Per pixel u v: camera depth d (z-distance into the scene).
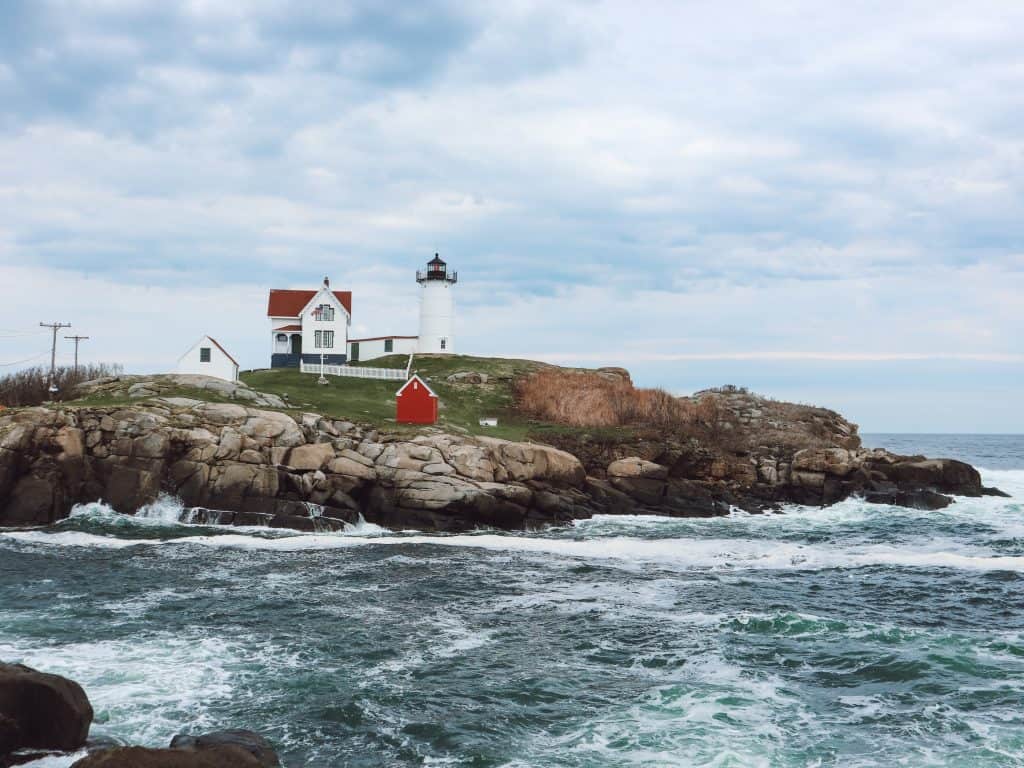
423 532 40.12
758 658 20.44
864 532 41.97
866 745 15.57
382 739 15.69
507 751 15.27
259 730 15.90
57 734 13.95
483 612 24.50
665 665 19.92
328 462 41.97
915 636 22.02
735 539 39.25
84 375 66.62
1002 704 17.45
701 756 15.07
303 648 20.69
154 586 26.77
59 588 26.14
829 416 64.06
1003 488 61.56
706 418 60.59
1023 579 29.45
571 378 70.75
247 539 35.56
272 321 77.56
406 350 85.06
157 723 15.93
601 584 28.34
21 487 38.28
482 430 52.81
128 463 40.28
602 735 15.95
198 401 45.38
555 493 45.00
